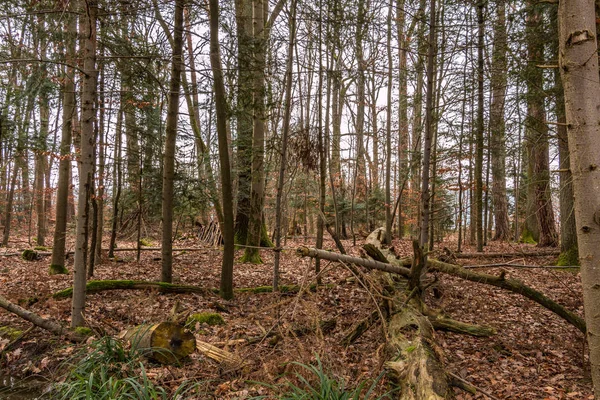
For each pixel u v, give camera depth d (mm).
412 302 4812
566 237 9914
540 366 4746
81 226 5133
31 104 6129
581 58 2396
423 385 2984
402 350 3502
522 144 9688
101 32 7137
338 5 7062
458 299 6789
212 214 17375
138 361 4113
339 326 5426
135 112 9453
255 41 7504
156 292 6926
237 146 12148
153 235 16812
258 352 4117
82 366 3865
